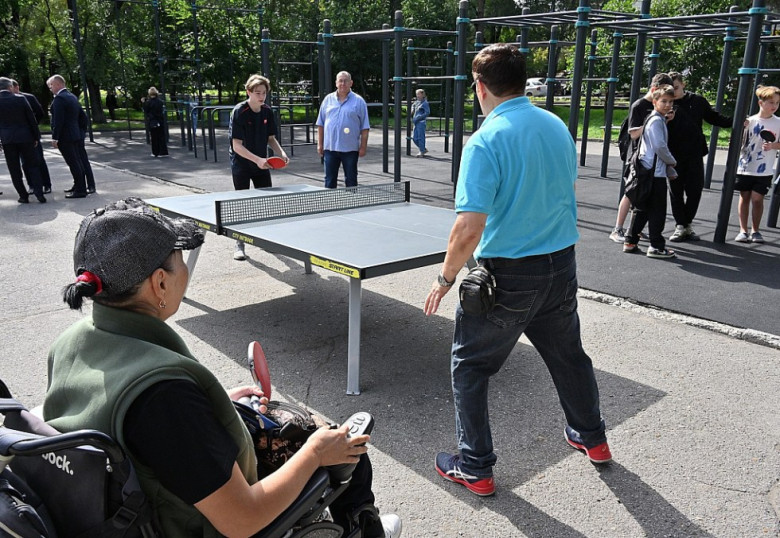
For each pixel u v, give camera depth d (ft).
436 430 10.78
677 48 68.23
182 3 83.61
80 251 4.63
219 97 92.22
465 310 8.10
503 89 8.14
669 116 21.27
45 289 18.03
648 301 16.81
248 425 6.13
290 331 15.23
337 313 16.44
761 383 12.32
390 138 68.85
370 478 6.54
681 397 11.76
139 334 4.67
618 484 9.25
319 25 95.91
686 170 22.44
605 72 72.79
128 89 84.58
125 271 4.58
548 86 37.17
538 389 12.20
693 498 8.91
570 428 10.21
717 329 14.93
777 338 14.20
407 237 13.51
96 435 3.95
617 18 29.53
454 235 7.96
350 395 12.03
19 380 12.51
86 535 4.41
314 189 19.98
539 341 9.11
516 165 7.88
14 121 29.55
